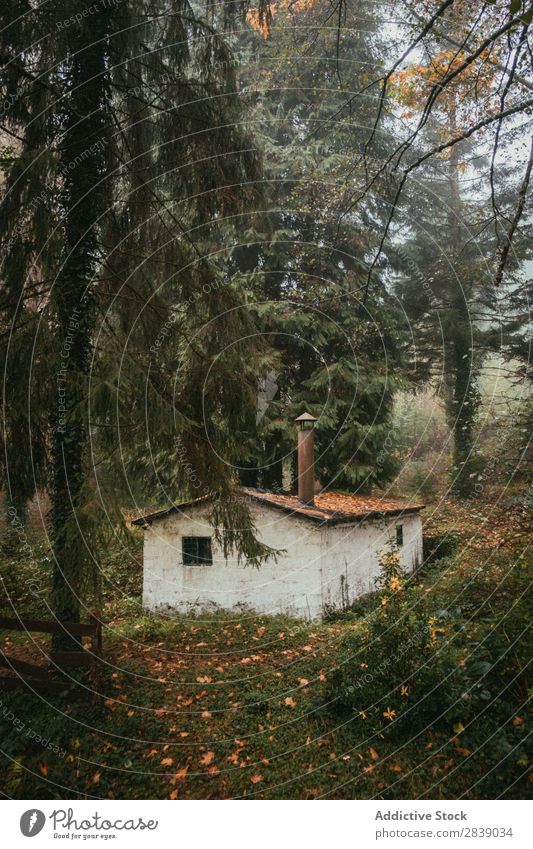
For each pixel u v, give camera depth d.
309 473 12.54
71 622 6.44
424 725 5.47
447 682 5.50
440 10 4.45
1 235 5.68
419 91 8.62
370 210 16.61
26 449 6.07
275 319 15.17
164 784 4.98
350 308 16.83
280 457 15.93
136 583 12.94
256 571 11.42
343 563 11.84
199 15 8.10
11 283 5.89
